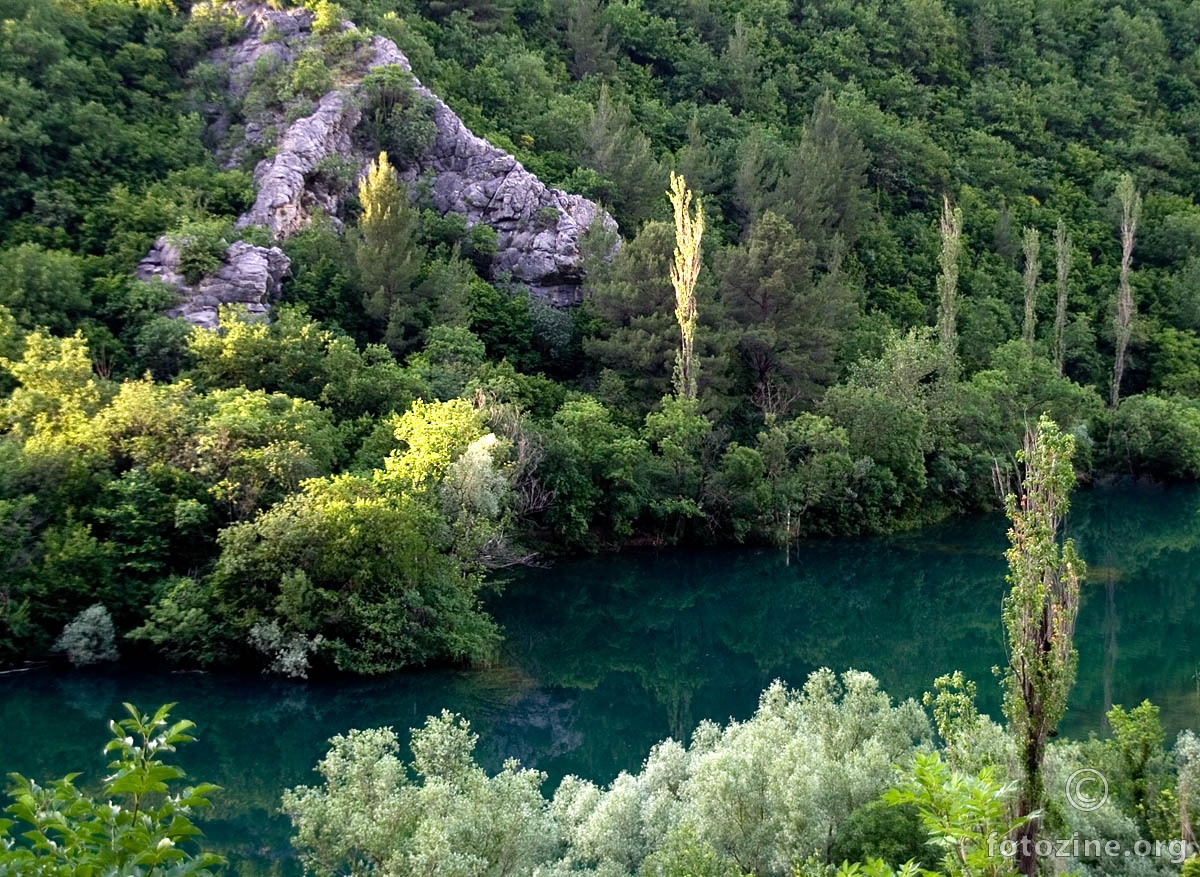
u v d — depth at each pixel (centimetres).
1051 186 9500
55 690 2938
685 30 9419
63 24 6009
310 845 1464
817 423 5406
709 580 4694
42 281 4406
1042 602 1212
